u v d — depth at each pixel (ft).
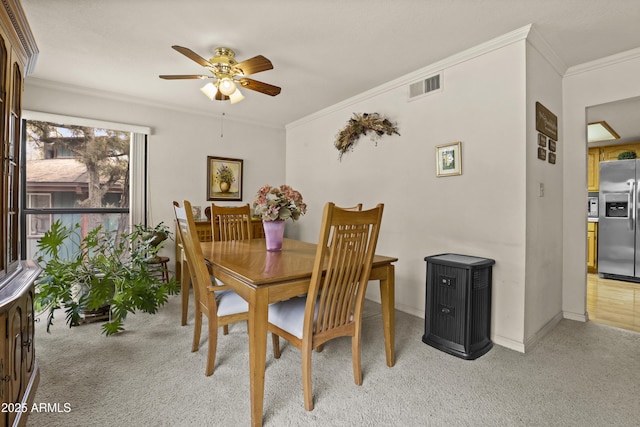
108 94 11.78
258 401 4.88
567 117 9.42
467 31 7.57
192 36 7.84
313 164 14.44
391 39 7.97
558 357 7.19
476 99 8.39
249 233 10.82
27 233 10.96
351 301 5.89
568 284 9.61
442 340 7.61
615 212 15.15
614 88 8.55
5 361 4.06
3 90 5.01
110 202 12.46
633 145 15.84
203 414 5.19
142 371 6.45
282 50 8.52
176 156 13.46
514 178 7.66
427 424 4.99
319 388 5.92
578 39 7.78
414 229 10.02
